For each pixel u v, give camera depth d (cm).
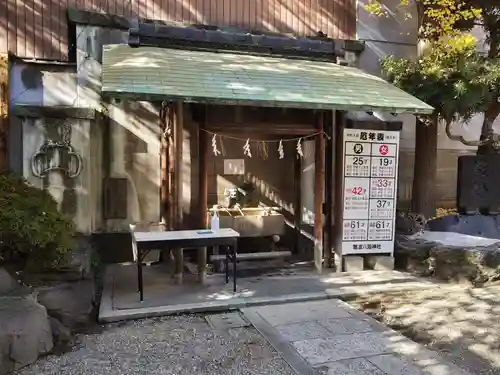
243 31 831
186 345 488
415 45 927
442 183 1105
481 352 475
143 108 832
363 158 776
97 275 750
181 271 708
